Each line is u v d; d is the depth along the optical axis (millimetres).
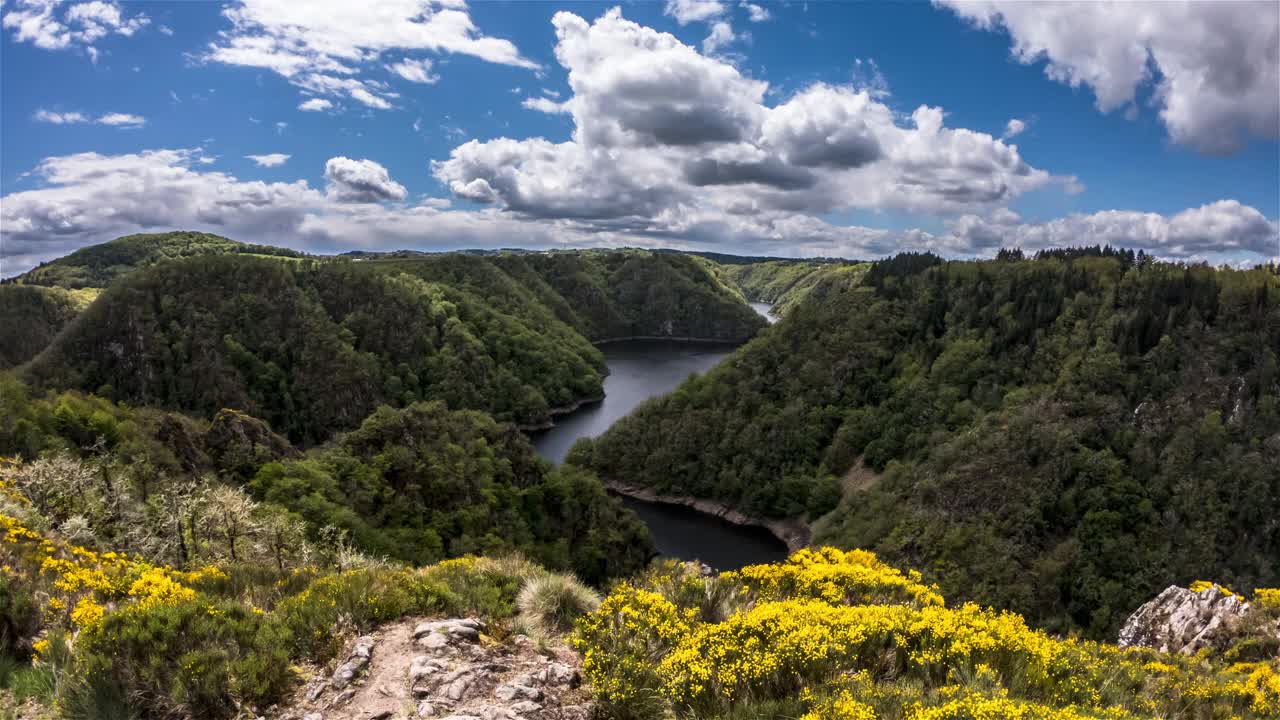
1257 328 97812
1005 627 10586
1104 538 77375
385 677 7945
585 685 8203
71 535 19719
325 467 65562
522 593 11445
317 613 9227
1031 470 88438
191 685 7277
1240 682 12750
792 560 16812
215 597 10242
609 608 9430
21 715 7156
